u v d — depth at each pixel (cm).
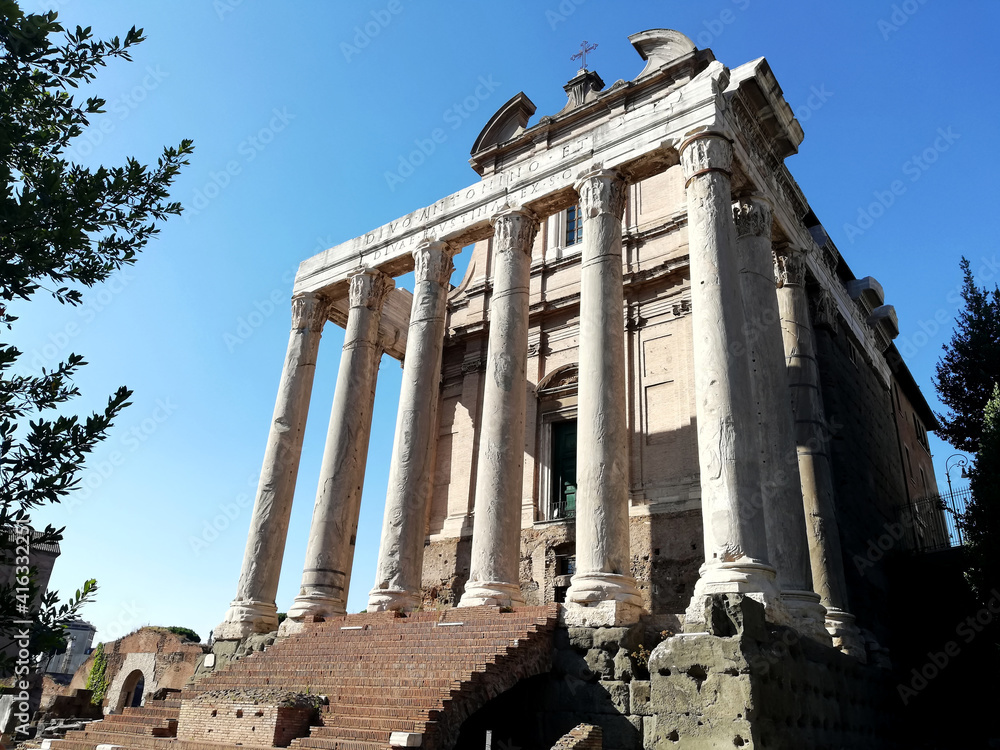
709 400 1622
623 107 2922
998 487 1970
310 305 2758
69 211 785
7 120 816
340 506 2280
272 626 2303
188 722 1568
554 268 3006
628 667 1460
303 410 2619
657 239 2739
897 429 3216
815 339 2428
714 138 1889
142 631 4041
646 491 2412
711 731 1224
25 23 792
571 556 2492
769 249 2044
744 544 1476
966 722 2064
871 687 1814
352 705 1441
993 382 2750
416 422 2184
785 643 1370
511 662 1490
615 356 1838
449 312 3294
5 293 750
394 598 1973
